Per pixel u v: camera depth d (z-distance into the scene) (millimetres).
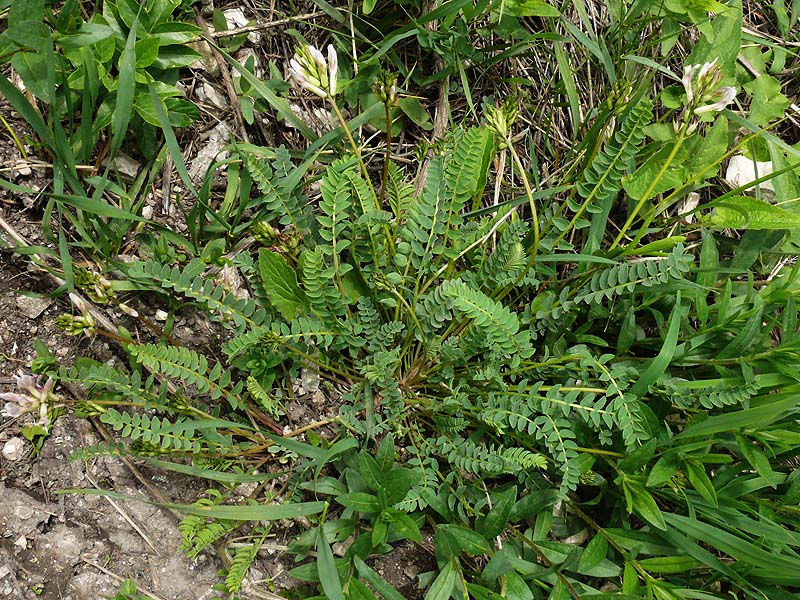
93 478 345
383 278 351
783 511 374
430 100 454
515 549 378
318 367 399
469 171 349
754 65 482
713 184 464
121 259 372
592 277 389
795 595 344
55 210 361
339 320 362
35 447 339
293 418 391
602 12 487
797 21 537
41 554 330
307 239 381
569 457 344
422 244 385
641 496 350
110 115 358
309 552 363
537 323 389
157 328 354
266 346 362
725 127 423
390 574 374
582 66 480
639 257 447
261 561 362
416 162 448
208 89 406
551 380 396
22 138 360
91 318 330
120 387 326
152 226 379
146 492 352
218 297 341
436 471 366
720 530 331
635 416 340
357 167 398
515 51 436
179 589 344
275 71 416
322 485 356
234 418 376
